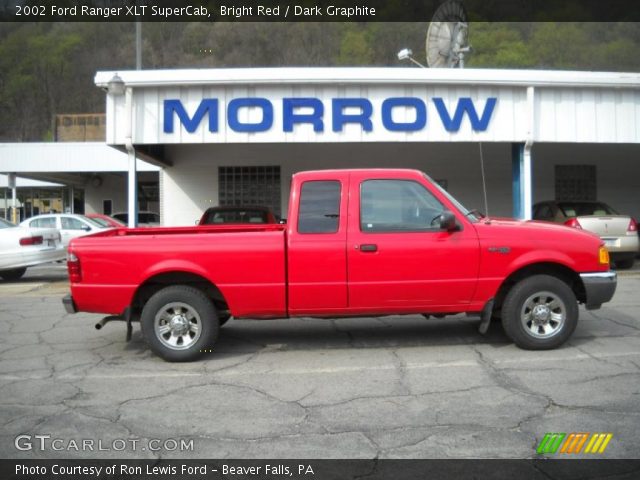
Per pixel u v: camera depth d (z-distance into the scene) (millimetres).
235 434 3846
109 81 11414
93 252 5582
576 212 13219
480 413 4113
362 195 5688
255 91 11836
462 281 5637
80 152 25094
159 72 11594
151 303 5629
